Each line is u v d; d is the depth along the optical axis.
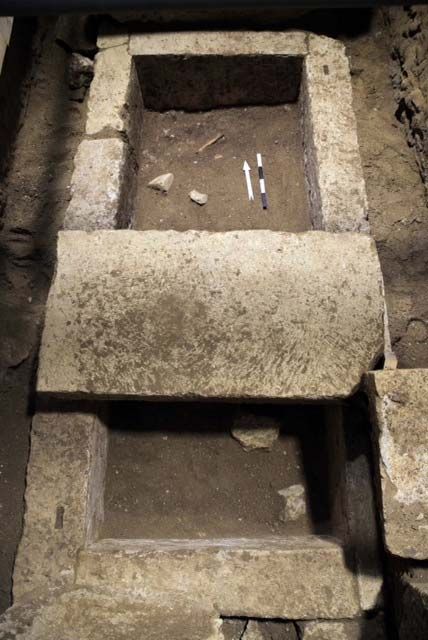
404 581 1.38
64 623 1.44
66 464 1.65
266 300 1.64
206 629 1.44
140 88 2.33
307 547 1.60
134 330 1.62
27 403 1.85
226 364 1.59
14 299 2.00
